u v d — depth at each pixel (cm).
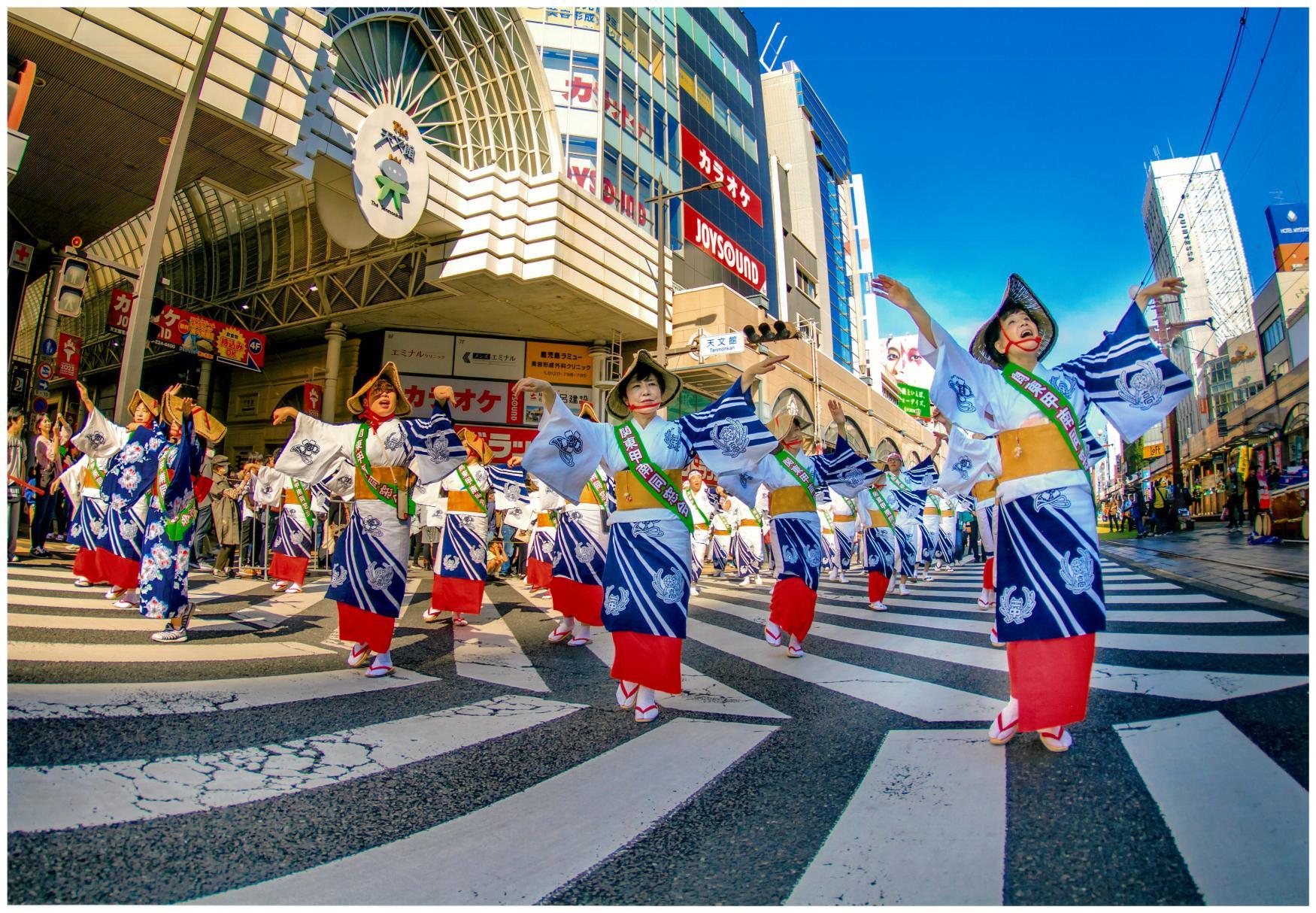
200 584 762
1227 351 2098
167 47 901
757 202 2802
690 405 2123
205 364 1941
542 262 1470
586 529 466
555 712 290
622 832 175
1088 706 278
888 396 4559
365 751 231
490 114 1564
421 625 547
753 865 156
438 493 719
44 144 1070
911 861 156
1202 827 167
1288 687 291
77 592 554
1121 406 267
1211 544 1312
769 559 1268
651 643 279
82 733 226
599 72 1998
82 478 601
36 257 1478
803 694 324
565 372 1911
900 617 610
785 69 4416
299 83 1039
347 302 1706
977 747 236
